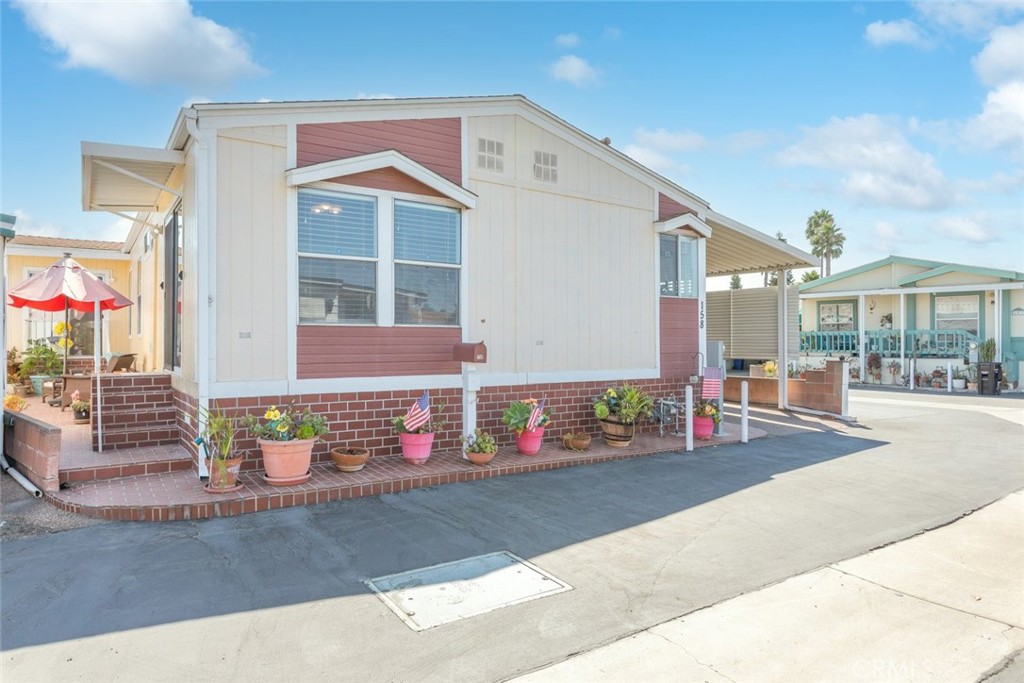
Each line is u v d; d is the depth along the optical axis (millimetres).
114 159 6520
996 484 6910
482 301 8031
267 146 6465
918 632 3434
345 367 6922
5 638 3131
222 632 3244
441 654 3070
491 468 6898
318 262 6805
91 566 4078
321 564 4219
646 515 5555
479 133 8047
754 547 4762
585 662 3029
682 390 10242
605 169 9320
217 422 5488
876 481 7000
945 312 21797
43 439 5504
